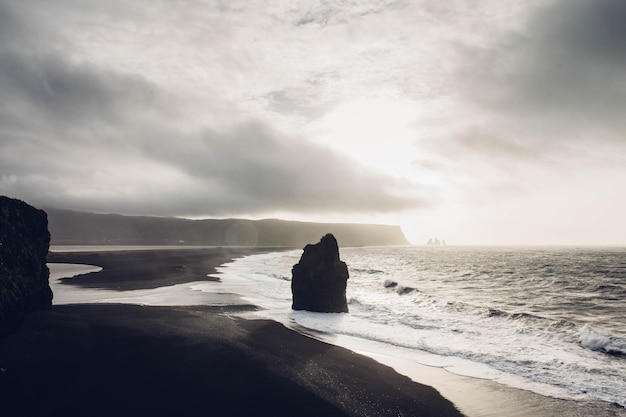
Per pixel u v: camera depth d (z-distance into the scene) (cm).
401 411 1098
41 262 2161
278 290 3569
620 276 5438
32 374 1227
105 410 1010
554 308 2919
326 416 1043
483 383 1318
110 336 1678
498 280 5022
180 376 1266
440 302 2891
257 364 1422
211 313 2358
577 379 1343
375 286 4159
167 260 7250
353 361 1527
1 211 1964
